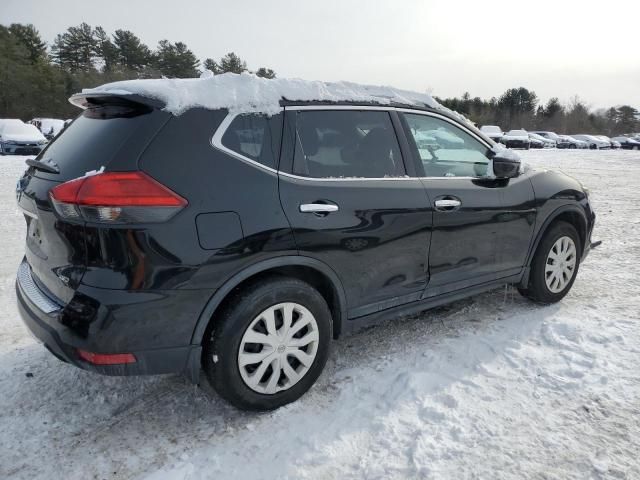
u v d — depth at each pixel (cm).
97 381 307
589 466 232
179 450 246
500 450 242
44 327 242
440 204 325
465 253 347
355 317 303
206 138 247
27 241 290
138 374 236
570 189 415
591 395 287
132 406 283
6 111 5181
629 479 223
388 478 226
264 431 259
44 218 246
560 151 3781
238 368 254
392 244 304
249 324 254
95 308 223
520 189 378
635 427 259
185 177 237
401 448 244
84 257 228
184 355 243
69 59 6712
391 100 331
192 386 303
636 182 1426
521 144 3953
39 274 267
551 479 224
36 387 300
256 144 264
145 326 230
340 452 242
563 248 414
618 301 428
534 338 357
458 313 404
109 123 255
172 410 279
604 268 527
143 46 6819
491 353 336
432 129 350
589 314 398
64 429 263
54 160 267
